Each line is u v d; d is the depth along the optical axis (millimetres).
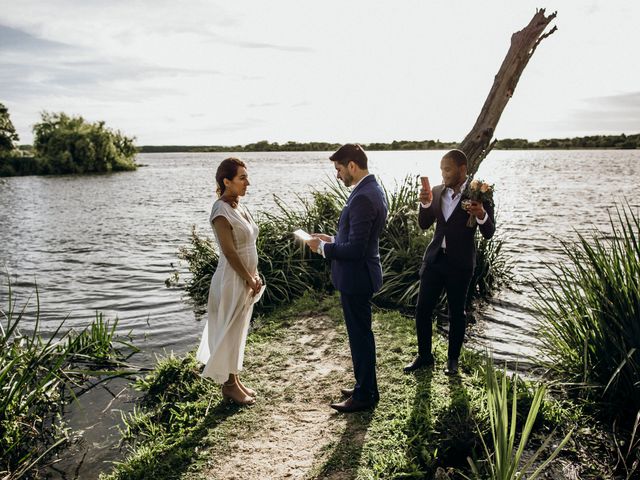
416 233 7023
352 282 3211
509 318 5977
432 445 3076
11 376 3955
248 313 3604
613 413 3457
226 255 3342
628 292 3561
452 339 3941
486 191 3566
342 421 3369
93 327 5172
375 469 2816
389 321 5359
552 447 3170
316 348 4762
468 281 3824
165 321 6379
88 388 4309
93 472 3119
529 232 12664
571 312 4125
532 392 3721
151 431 3518
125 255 11203
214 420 3463
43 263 10391
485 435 3191
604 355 3611
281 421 3422
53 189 33875
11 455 3295
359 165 3152
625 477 2875
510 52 6293
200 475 2855
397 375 3992
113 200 25203
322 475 2801
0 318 6664
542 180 35156
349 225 3162
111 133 67250
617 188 27141
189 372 4305
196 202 23828
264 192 26969
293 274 6934
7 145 60562
